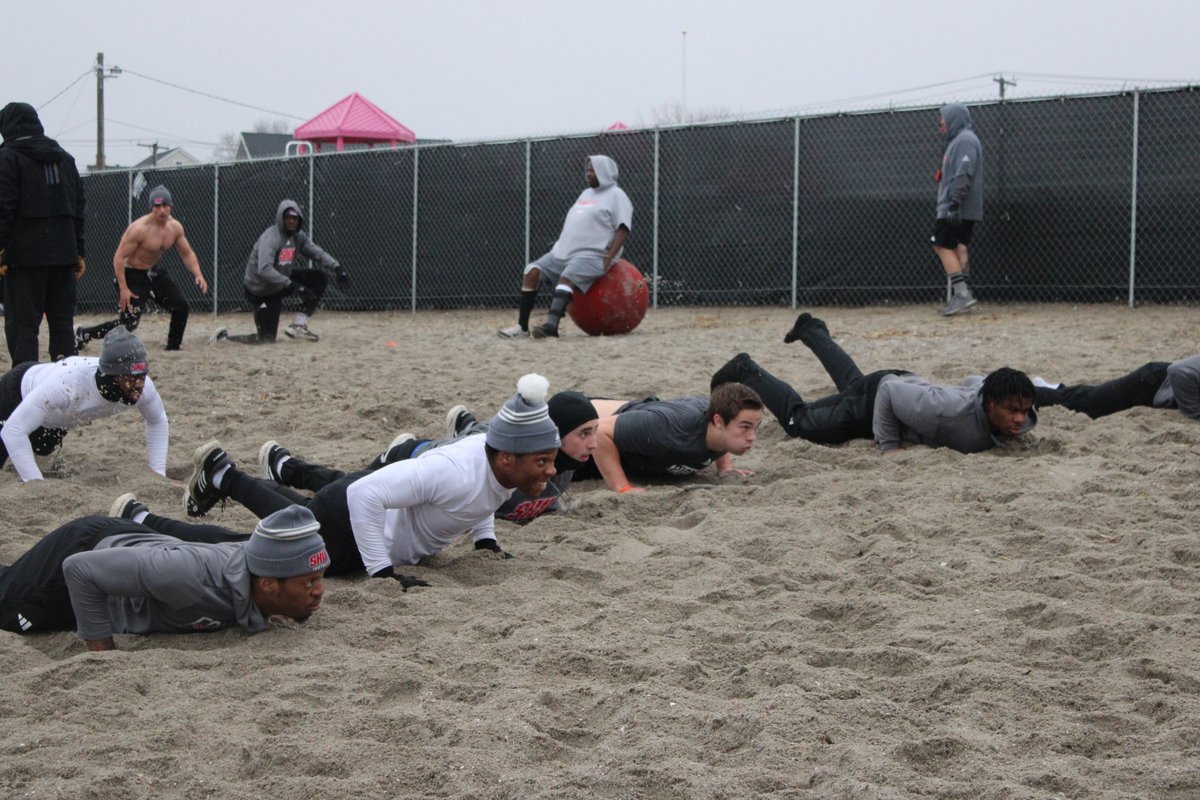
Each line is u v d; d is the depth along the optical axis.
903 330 13.36
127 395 6.32
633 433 6.50
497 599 4.74
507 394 9.47
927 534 5.55
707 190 16.84
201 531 4.68
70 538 4.35
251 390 9.84
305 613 4.34
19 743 3.41
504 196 18.27
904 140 15.80
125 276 12.56
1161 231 14.54
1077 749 3.43
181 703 3.70
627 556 5.38
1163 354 10.74
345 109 26.61
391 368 11.00
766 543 5.39
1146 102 14.49
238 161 20.00
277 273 13.51
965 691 3.80
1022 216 15.20
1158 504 5.82
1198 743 3.42
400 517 5.05
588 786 3.20
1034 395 6.84
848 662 4.09
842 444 7.56
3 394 6.59
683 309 16.91
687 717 3.59
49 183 9.23
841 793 3.13
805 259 16.41
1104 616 4.40
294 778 3.23
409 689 3.88
